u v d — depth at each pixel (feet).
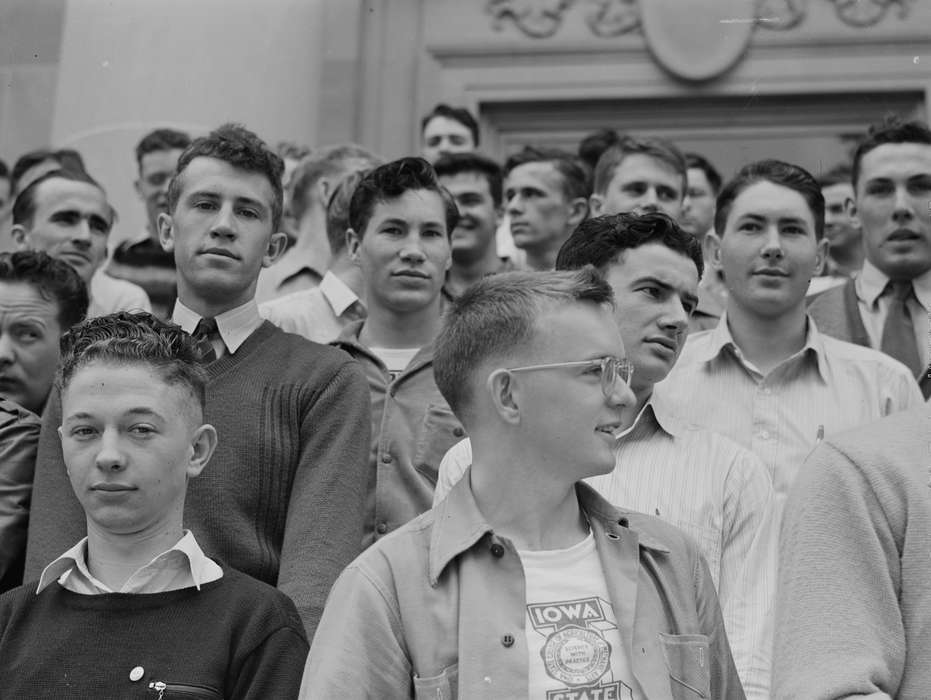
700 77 23.34
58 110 22.08
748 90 23.26
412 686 7.95
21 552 11.62
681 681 8.23
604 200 17.57
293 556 10.51
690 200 19.69
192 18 22.22
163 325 10.10
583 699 7.91
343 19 23.86
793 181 13.89
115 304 19.66
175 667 8.97
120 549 9.53
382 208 14.03
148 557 9.55
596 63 23.79
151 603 9.28
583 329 8.54
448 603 8.08
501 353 8.55
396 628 8.03
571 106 23.99
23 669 9.06
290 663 9.09
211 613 9.23
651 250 11.30
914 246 16.48
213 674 8.97
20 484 11.82
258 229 12.29
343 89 23.66
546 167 17.90
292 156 21.21
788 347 13.75
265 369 11.59
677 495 10.87
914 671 7.59
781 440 13.25
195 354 10.11
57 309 13.57
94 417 9.52
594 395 8.46
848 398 13.43
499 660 7.87
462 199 17.39
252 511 10.95
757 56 23.32
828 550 7.83
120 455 9.41
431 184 14.23
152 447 9.52
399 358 13.91
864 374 13.60
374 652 7.93
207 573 9.45
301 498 10.89
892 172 16.61
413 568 8.21
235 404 11.29
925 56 22.71
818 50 23.07
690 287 11.37
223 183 12.24
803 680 7.48
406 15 24.16
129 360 9.66
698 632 8.46
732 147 23.30
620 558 8.46
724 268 13.97
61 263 13.85
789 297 13.60
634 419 11.32
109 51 22.13
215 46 22.16
